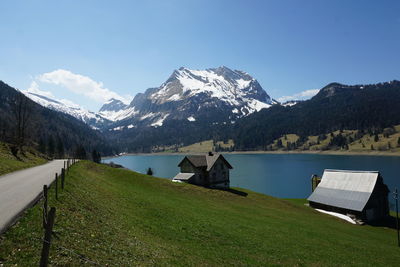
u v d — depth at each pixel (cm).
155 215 2933
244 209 4791
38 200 1900
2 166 3875
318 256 2633
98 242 1593
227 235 2738
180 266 1706
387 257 3098
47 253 941
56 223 1570
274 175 15188
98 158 19425
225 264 1994
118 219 2283
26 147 8475
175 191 5600
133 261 1530
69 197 2217
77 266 1229
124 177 5762
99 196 2875
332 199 6581
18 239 1273
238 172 16862
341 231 4294
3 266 1047
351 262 2634
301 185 12181
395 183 11488
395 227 5675
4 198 2006
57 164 5503
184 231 2592
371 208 6097
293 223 4097
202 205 4431
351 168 16562
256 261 2192
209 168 7344
